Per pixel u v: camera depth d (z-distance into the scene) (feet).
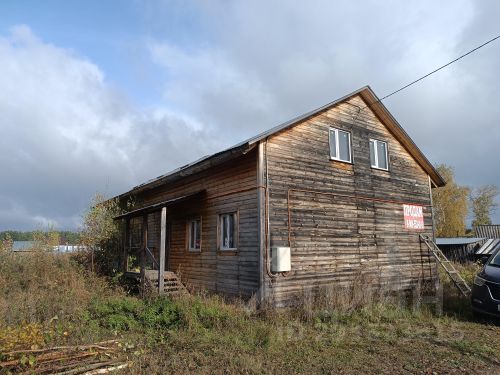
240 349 21.85
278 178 36.27
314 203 38.81
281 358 21.01
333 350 22.72
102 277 42.68
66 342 20.90
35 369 16.80
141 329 25.62
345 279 39.83
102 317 27.94
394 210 47.42
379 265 43.78
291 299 35.04
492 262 35.09
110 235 48.93
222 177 39.96
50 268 41.81
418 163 52.60
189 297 32.53
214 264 39.52
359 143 45.03
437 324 29.71
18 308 27.09
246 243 35.63
